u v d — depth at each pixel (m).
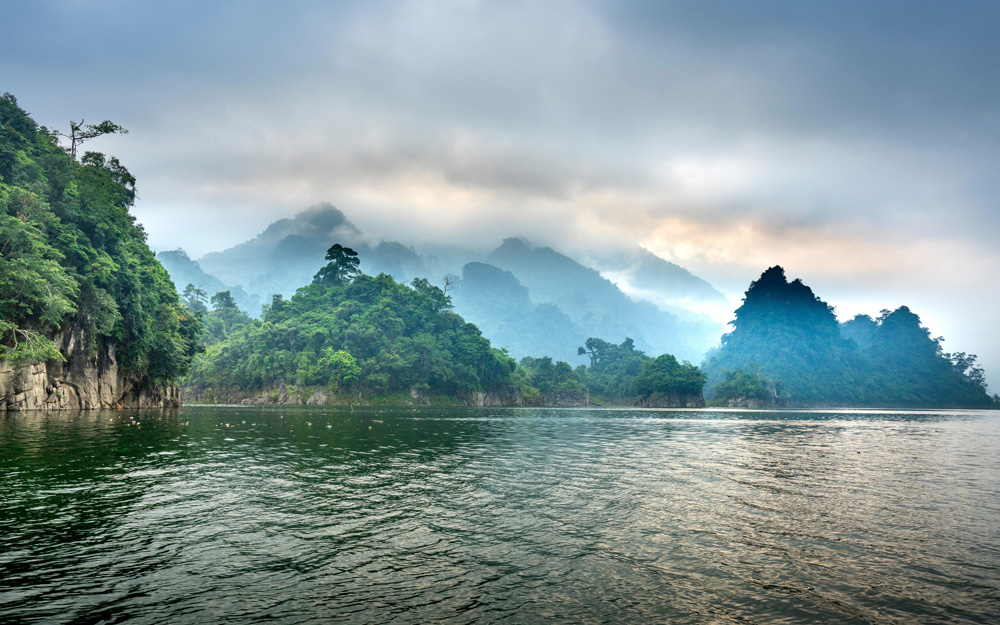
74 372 78.94
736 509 20.69
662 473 29.25
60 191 79.06
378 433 52.72
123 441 39.06
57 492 21.42
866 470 31.81
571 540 16.30
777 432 63.97
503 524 17.98
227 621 10.50
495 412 127.69
